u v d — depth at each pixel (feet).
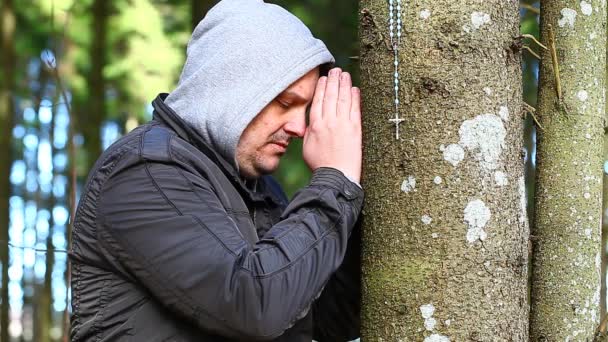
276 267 8.83
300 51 10.02
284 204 11.55
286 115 10.18
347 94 10.32
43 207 38.42
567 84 11.76
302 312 9.00
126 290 9.33
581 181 11.70
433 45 9.89
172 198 9.08
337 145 10.01
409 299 9.87
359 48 10.72
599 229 11.90
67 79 35.24
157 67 36.58
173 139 9.64
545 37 12.00
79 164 41.60
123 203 9.14
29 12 38.37
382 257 10.11
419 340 9.82
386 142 10.11
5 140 39.09
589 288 11.66
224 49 9.94
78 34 37.11
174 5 35.37
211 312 8.78
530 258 12.16
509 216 9.96
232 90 9.82
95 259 9.40
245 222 9.97
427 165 9.86
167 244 8.91
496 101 9.95
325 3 29.50
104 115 38.55
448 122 9.81
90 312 9.49
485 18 9.95
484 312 9.75
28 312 43.21
